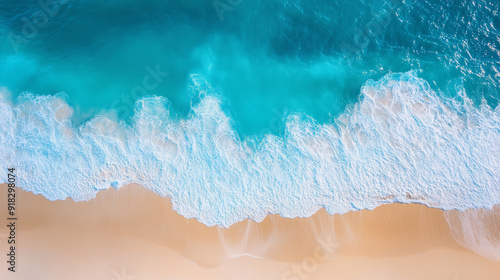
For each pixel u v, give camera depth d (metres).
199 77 12.37
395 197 11.55
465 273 10.97
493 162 11.67
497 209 11.41
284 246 11.33
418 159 11.73
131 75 12.44
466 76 12.15
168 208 11.56
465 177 11.62
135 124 11.91
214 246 11.35
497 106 11.91
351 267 11.12
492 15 12.46
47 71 12.36
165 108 12.08
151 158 11.75
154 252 11.25
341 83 12.37
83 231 11.38
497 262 10.98
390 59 12.43
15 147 11.89
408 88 12.02
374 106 11.99
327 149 11.81
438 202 11.48
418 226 11.38
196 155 11.79
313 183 11.66
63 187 11.66
